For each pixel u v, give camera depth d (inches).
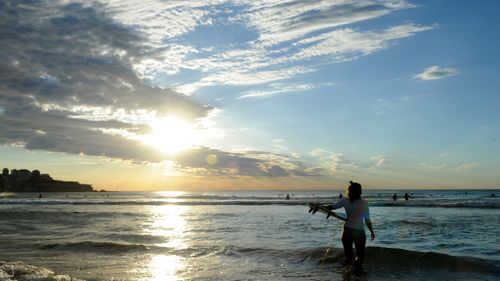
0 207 1621.6
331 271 347.6
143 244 502.9
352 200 335.3
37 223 816.9
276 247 470.6
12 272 299.6
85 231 657.6
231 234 607.5
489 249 450.6
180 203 1915.6
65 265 377.1
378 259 373.4
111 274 340.8
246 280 319.3
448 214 1038.4
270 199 2674.7
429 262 359.6
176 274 339.9
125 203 1958.7
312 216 991.6
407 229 652.1
